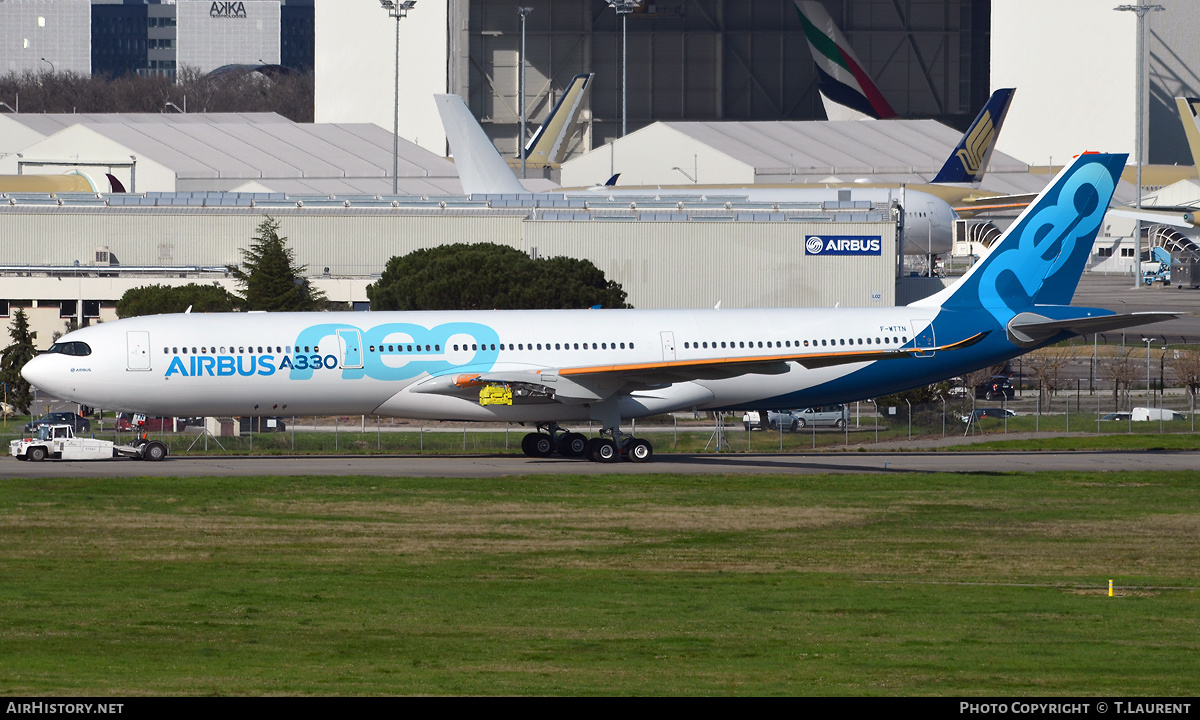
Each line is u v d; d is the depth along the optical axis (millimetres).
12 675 77188
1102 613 102500
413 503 159000
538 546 133000
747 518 151250
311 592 108438
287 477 178625
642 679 78125
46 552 127125
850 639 91500
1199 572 122750
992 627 96375
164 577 115000
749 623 97062
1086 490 174750
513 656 85125
